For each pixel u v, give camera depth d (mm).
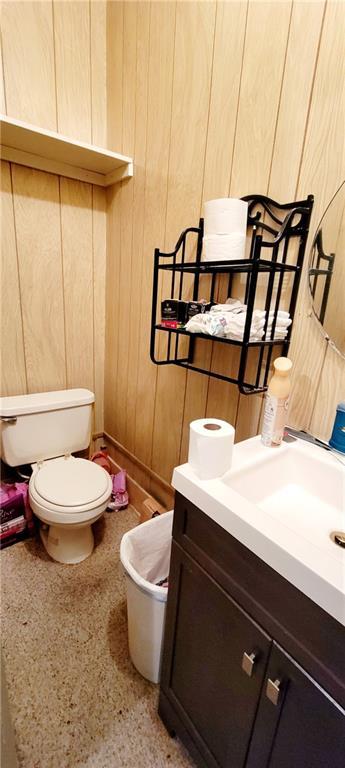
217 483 715
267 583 585
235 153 1074
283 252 973
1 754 624
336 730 508
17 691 1052
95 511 1370
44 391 1868
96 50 1602
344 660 485
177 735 948
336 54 793
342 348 881
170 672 926
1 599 1345
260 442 917
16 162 1496
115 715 1016
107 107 1688
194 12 1128
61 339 1854
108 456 2162
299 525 783
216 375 1059
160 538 1208
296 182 926
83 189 1724
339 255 864
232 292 1153
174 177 1322
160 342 1528
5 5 1331
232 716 731
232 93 1053
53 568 1503
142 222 1535
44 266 1699
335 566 509
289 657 564
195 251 1268
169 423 1544
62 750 930
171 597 862
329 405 932
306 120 876
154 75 1340
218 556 690
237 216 949
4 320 1655
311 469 868
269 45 929
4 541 1592
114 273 1819
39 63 1459
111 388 2010
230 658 704
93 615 1305
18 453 1618
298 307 966
